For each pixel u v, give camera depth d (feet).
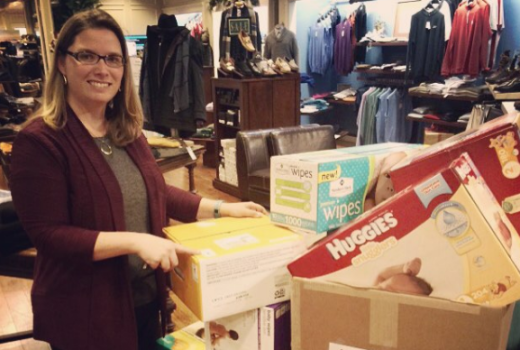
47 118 4.00
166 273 4.53
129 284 4.27
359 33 22.48
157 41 16.06
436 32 18.20
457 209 2.52
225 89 18.78
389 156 3.45
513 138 2.66
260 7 26.61
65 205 3.97
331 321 2.88
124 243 3.64
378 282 2.73
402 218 2.64
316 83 26.37
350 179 3.31
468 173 2.56
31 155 3.86
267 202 13.98
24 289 10.23
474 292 2.53
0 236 6.32
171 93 15.89
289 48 23.41
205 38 27.86
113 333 4.20
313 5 24.84
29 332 7.66
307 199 3.30
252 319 3.41
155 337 5.02
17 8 21.21
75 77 4.11
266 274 3.32
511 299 2.46
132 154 4.53
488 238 2.47
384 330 2.75
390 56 22.25
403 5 20.93
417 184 2.66
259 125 17.90
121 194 4.20
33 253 6.40
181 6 32.17
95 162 4.08
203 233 3.71
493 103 16.11
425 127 20.04
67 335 4.19
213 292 3.19
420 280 2.64
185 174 20.27
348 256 2.79
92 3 24.91
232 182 17.31
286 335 3.48
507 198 2.71
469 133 3.08
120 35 4.29
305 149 14.33
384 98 20.76
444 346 2.62
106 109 4.60
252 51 20.18
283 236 3.47
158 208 4.59
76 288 4.12
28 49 20.80
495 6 16.42
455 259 2.55
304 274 2.91
